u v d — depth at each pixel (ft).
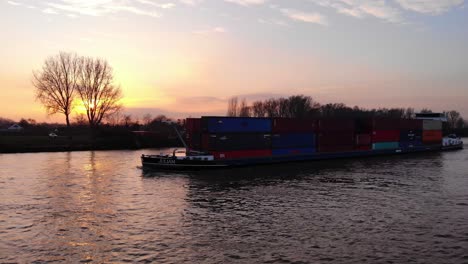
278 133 162.50
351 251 55.01
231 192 100.48
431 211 79.05
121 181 119.03
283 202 88.07
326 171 143.33
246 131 151.23
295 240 59.98
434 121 250.37
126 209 81.71
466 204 85.66
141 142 302.04
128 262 51.13
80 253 54.54
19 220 72.59
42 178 126.00
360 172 141.08
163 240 60.23
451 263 50.60
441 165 165.68
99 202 88.69
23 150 244.42
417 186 109.91
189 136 145.38
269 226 68.03
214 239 60.64
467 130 542.98
